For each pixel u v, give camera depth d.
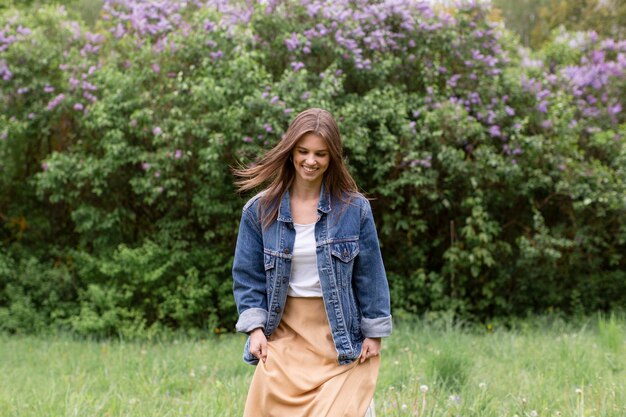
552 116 8.32
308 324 2.72
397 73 8.45
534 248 8.17
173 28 8.30
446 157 7.86
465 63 8.37
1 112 8.38
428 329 7.62
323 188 2.74
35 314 8.35
